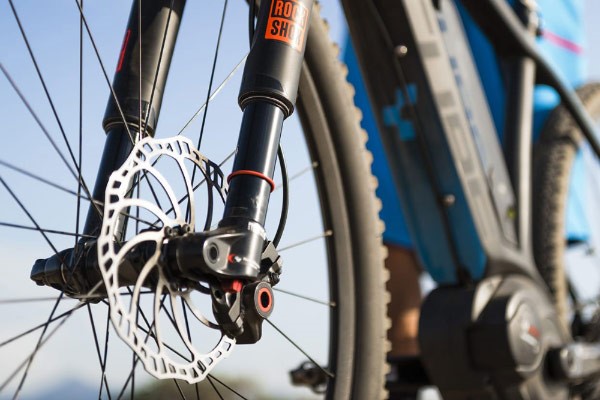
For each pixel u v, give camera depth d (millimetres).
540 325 1607
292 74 882
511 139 1831
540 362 1585
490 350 1528
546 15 2369
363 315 1305
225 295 791
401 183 1650
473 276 1639
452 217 1613
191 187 847
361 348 1289
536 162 2102
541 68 1981
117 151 889
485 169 1667
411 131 1600
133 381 875
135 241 748
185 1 1024
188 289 799
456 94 1615
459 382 1577
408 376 1778
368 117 2332
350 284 1310
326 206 1324
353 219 1335
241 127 859
